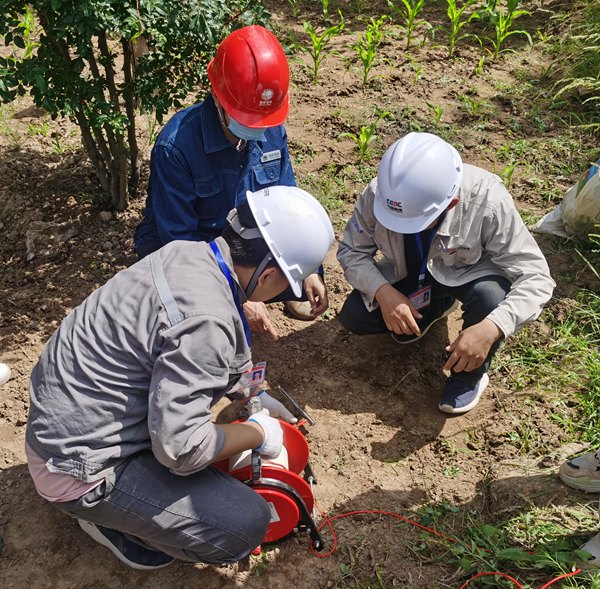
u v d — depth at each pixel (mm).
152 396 1901
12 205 4023
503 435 2951
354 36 5754
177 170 2854
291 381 3230
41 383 2055
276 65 2613
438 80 5219
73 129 4602
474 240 2770
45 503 2689
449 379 3076
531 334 3371
